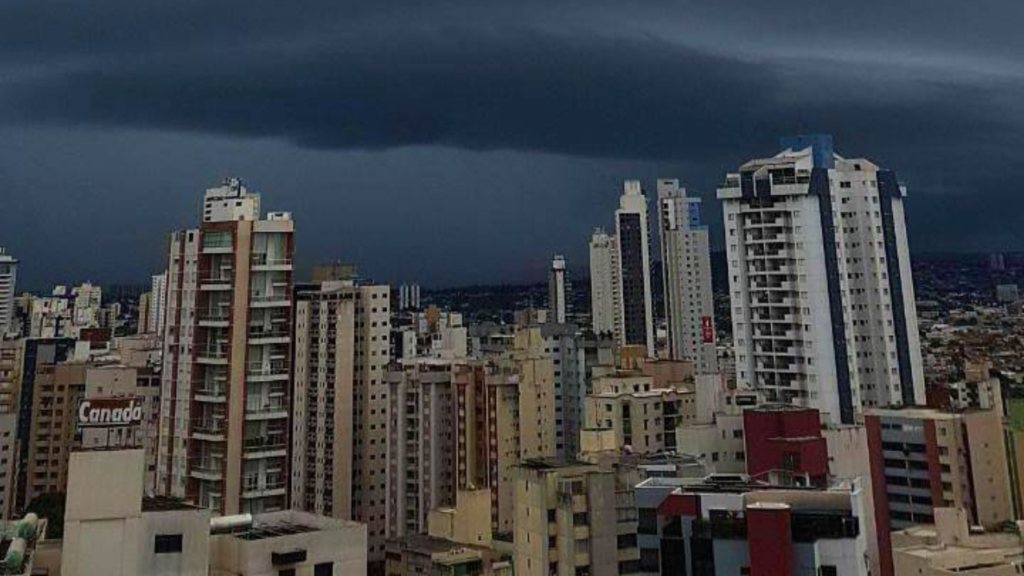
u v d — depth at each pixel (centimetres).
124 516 6375
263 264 12675
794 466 8781
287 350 12731
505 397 18162
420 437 18925
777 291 19138
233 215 13188
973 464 14125
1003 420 14638
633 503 9700
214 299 12688
